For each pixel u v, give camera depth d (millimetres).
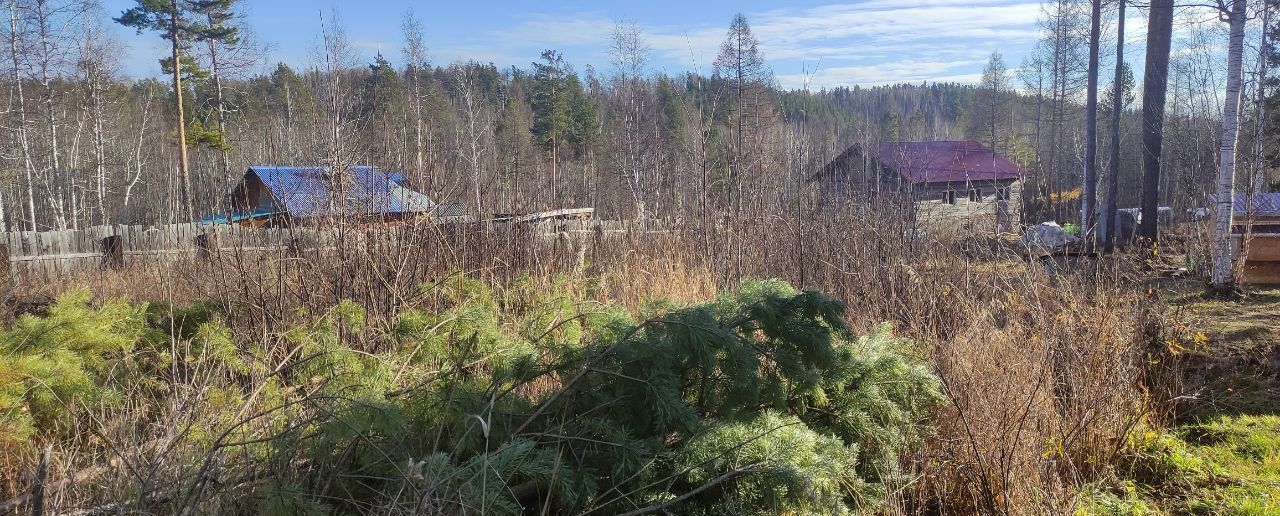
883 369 3895
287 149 10688
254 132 26172
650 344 3219
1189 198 18359
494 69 50375
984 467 3742
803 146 18312
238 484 2725
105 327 3938
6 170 24531
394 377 3338
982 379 4289
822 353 3605
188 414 3096
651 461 2926
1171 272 11492
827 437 3555
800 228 8773
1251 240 10148
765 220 9461
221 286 5410
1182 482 4449
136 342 4250
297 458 2912
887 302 6711
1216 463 4668
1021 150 37656
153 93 35469
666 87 30516
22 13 22547
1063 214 27422
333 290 5316
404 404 3059
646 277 7977
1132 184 30609
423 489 2527
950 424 4121
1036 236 7090
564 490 2797
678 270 8117
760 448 3025
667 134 21547
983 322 5227
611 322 3436
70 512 2645
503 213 7816
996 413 3967
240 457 2822
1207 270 10422
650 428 3234
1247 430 5094
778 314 3666
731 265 8789
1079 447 4445
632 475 2928
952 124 68562
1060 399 4715
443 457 2666
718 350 3463
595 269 8375
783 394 3549
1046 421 4219
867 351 4000
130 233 12445
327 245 5684
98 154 27250
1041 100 31156
